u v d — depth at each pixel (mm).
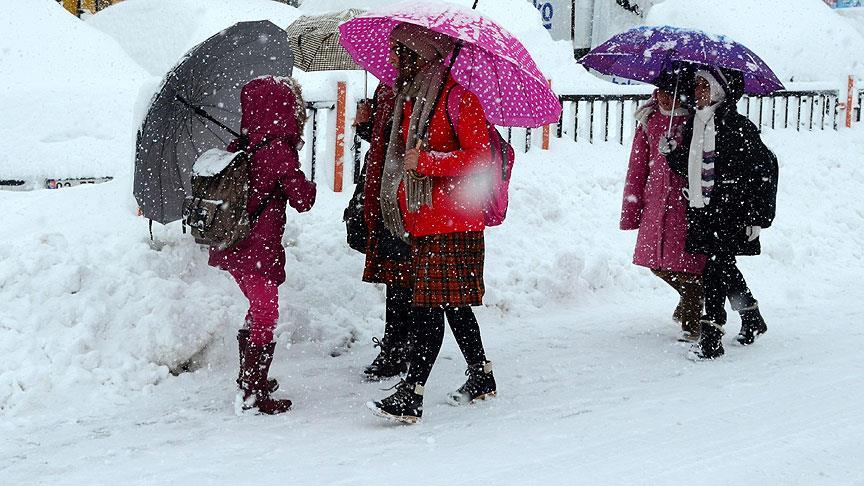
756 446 6461
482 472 5977
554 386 8156
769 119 17125
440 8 7023
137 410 7223
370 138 8086
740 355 9203
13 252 8156
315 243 10047
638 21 26062
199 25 20219
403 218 7211
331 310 9375
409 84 7160
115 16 21266
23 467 6000
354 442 6617
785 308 11219
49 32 18469
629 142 14961
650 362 8953
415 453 6383
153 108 7465
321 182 11398
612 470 5992
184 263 8750
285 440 6641
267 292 7316
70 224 9172
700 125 8867
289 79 7418
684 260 9312
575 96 14305
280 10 22031
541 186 12750
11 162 14953
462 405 7605
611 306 11219
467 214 7102
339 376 8328
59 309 7758
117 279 8211
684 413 7312
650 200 9430
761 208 8883
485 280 10695
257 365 7238
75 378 7363
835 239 13938
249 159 7254
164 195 7988
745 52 8969
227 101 8094
